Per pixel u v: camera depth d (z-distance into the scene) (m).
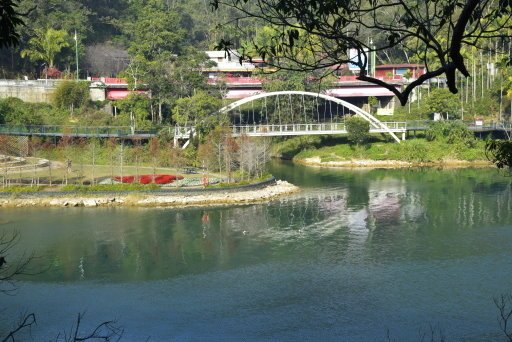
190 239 51.25
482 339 31.14
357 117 105.94
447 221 57.06
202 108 95.25
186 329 33.03
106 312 35.44
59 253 46.88
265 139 97.75
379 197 70.38
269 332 32.50
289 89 106.12
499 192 72.12
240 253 46.97
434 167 98.00
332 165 102.06
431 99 112.38
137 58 102.69
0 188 66.25
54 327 33.25
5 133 89.88
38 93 107.75
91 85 109.44
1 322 33.84
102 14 141.50
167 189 67.75
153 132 95.06
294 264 44.03
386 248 47.97
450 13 11.74
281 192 73.25
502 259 44.56
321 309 35.47
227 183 71.81
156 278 41.25
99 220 58.19
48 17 121.94
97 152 89.12
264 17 11.77
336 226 55.75
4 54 121.50
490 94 125.81
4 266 43.19
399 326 32.94
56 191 66.00
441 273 41.53
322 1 11.58
